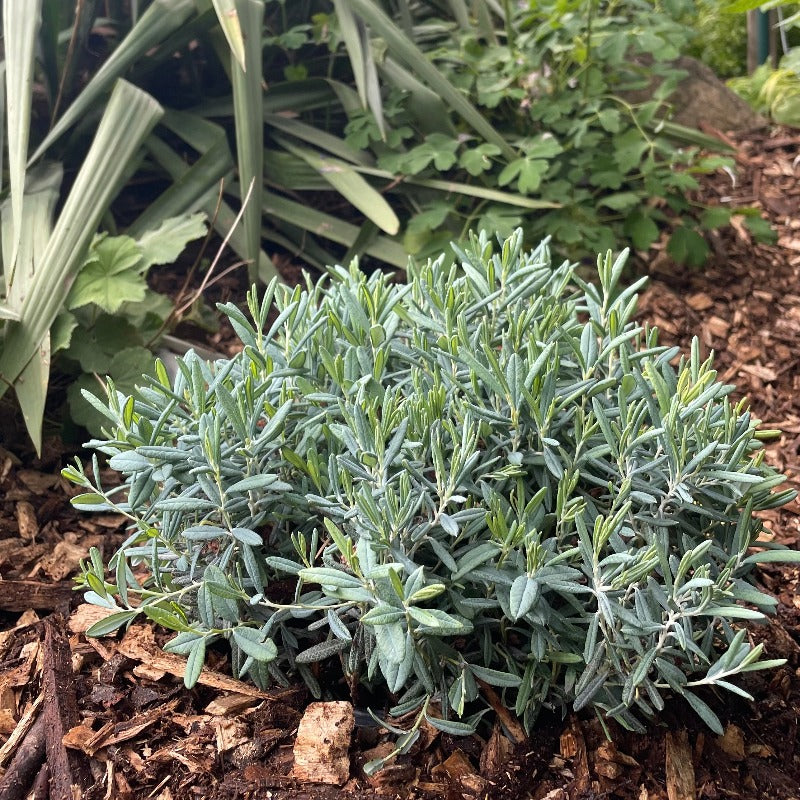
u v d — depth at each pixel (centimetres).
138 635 56
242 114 88
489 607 46
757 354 95
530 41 107
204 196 96
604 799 47
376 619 39
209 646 55
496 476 47
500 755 49
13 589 59
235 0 89
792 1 76
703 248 103
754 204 120
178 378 52
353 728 48
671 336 98
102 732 49
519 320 51
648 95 133
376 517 42
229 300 95
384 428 45
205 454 44
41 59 94
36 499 69
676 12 108
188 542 50
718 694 53
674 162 104
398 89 108
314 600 47
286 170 104
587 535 43
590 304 55
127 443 47
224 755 48
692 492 47
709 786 48
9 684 53
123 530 68
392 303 53
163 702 51
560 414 48
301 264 102
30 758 48
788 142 133
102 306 74
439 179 107
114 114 84
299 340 53
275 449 49
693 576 44
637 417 46
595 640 47
